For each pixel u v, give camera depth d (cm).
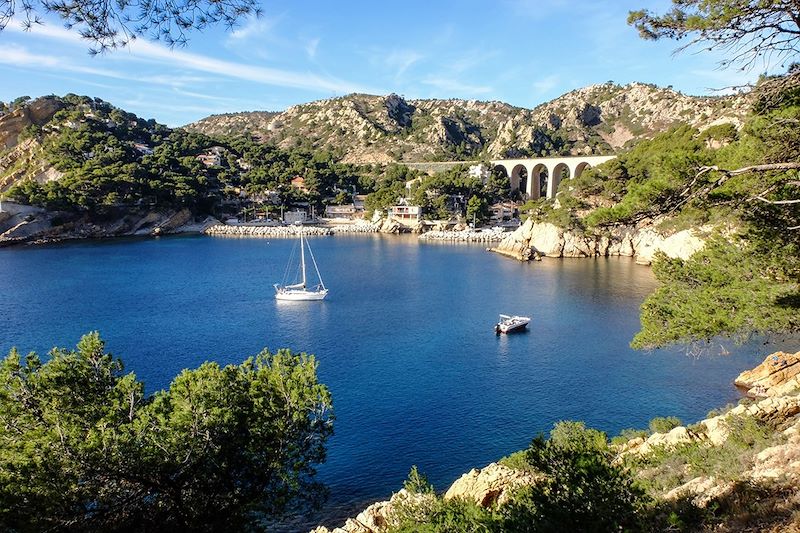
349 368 4631
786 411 2017
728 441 1908
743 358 4388
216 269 10412
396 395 3988
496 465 2306
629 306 6700
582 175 11038
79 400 1541
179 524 1398
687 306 1680
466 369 4550
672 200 1363
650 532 1068
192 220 18162
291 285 8575
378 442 3275
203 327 6091
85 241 14712
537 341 5338
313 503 1875
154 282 8969
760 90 1235
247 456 1531
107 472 1264
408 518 1600
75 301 7388
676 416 3459
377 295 7900
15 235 13888
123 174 16438
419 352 5069
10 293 7869
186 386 1484
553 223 11481
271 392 1656
